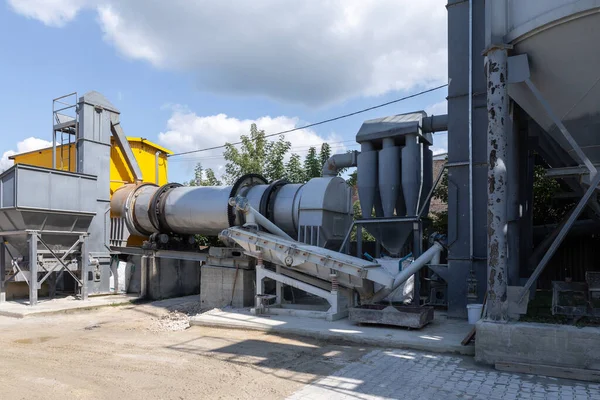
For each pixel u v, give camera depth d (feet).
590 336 23.16
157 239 57.98
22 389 22.20
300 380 23.27
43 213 50.47
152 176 75.05
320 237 45.80
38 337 35.70
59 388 22.35
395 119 48.11
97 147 60.44
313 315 39.32
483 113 38.83
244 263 47.39
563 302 29.22
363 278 37.19
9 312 46.19
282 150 90.74
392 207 47.11
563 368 23.27
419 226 45.42
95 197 56.24
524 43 26.12
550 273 51.98
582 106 26.63
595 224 46.19
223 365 26.40
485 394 20.94
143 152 73.51
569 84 26.02
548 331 24.09
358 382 22.80
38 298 55.93
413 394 20.98
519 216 37.70
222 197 53.11
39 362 27.50
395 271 43.42
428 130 47.60
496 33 26.61
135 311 49.55
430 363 26.12
